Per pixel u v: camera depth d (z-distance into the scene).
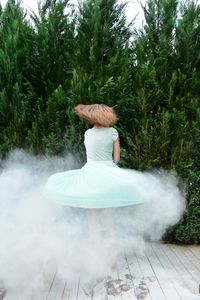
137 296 3.72
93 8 6.42
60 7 6.51
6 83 6.20
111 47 6.46
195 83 5.95
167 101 5.96
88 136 4.68
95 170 4.54
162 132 5.71
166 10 6.33
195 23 6.14
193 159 5.70
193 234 5.75
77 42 6.32
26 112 6.12
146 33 6.29
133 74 6.29
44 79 6.31
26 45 6.38
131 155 5.79
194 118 5.92
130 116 5.96
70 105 5.79
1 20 6.71
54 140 5.84
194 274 4.39
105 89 5.72
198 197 5.70
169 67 6.21
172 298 3.67
